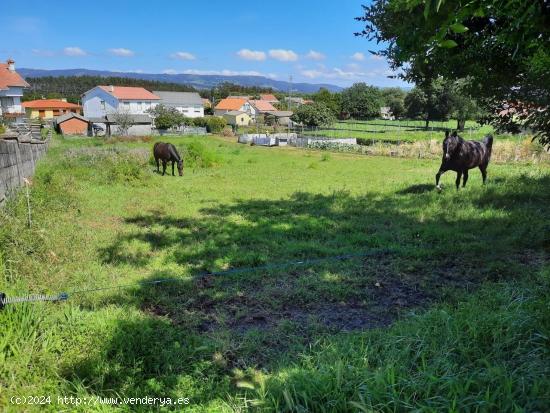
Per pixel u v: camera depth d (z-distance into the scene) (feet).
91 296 14.08
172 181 43.91
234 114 268.00
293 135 136.77
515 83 11.26
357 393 8.13
